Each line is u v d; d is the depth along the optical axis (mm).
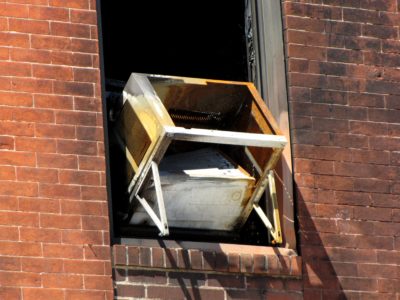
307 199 35062
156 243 33469
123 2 43438
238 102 35375
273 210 34438
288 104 35750
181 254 33438
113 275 32812
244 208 34562
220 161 34812
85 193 33125
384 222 35500
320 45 36406
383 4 37344
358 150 35906
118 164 34156
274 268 34125
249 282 33875
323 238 34875
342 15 36875
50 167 33094
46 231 32594
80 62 34094
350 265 34875
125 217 33844
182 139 32938
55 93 33688
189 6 42719
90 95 33906
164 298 33062
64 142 33406
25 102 33469
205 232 34812
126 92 34500
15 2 34156
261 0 36906
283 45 36250
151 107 33438
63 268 32438
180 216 34250
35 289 32094
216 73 41500
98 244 32812
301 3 36625
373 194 35656
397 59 37000
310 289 34312
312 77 36125
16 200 32656
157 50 43562
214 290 33500
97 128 33688
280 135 33781
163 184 33656
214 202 34281
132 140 33844
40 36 34062
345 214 35250
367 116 36250
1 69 33562
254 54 36781
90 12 34562
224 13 41281
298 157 35312
